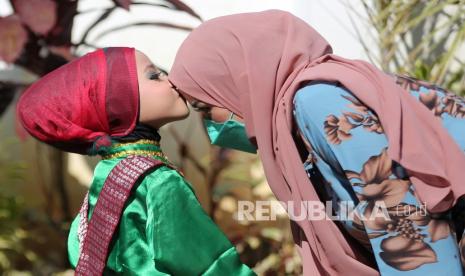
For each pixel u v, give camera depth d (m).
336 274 2.35
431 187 2.10
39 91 2.89
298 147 2.40
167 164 2.85
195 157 5.52
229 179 5.37
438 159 2.15
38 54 4.95
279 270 4.92
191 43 2.63
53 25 4.77
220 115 2.61
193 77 2.59
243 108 2.48
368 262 2.36
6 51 4.79
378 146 2.11
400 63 4.26
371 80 2.21
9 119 5.67
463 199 2.21
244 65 2.48
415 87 2.32
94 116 2.83
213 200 5.27
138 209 2.75
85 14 5.61
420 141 2.12
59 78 2.88
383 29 4.05
